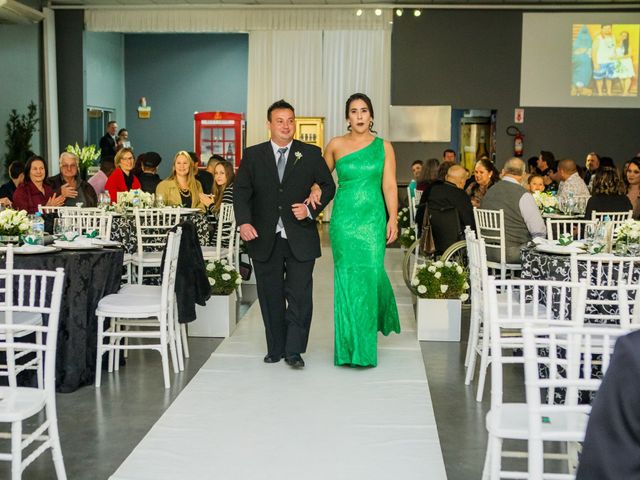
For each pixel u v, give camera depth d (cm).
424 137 1434
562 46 1397
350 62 1504
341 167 508
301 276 505
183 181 819
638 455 141
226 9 1440
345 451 369
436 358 556
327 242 1304
